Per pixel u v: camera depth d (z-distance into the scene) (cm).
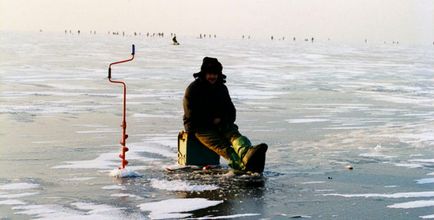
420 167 984
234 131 941
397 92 2517
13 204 736
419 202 766
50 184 838
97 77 2939
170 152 1095
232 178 882
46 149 1098
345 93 2422
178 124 1455
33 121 1450
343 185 853
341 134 1336
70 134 1273
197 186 828
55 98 1969
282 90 2500
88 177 882
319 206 742
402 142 1229
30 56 4919
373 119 1620
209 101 943
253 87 2625
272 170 946
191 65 4262
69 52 6084
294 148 1148
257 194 794
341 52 8812
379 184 862
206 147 961
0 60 4191
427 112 1811
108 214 696
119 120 1503
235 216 695
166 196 778
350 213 714
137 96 2108
